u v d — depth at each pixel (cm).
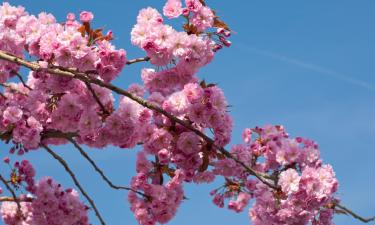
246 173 701
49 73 542
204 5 539
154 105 530
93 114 565
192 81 562
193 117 538
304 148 632
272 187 579
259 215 657
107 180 619
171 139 577
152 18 525
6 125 578
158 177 621
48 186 658
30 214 685
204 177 647
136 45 512
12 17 589
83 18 519
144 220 616
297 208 566
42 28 540
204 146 571
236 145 679
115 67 512
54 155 632
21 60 519
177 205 622
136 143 592
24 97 666
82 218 666
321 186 561
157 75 557
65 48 507
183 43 506
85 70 515
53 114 573
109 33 521
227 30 536
